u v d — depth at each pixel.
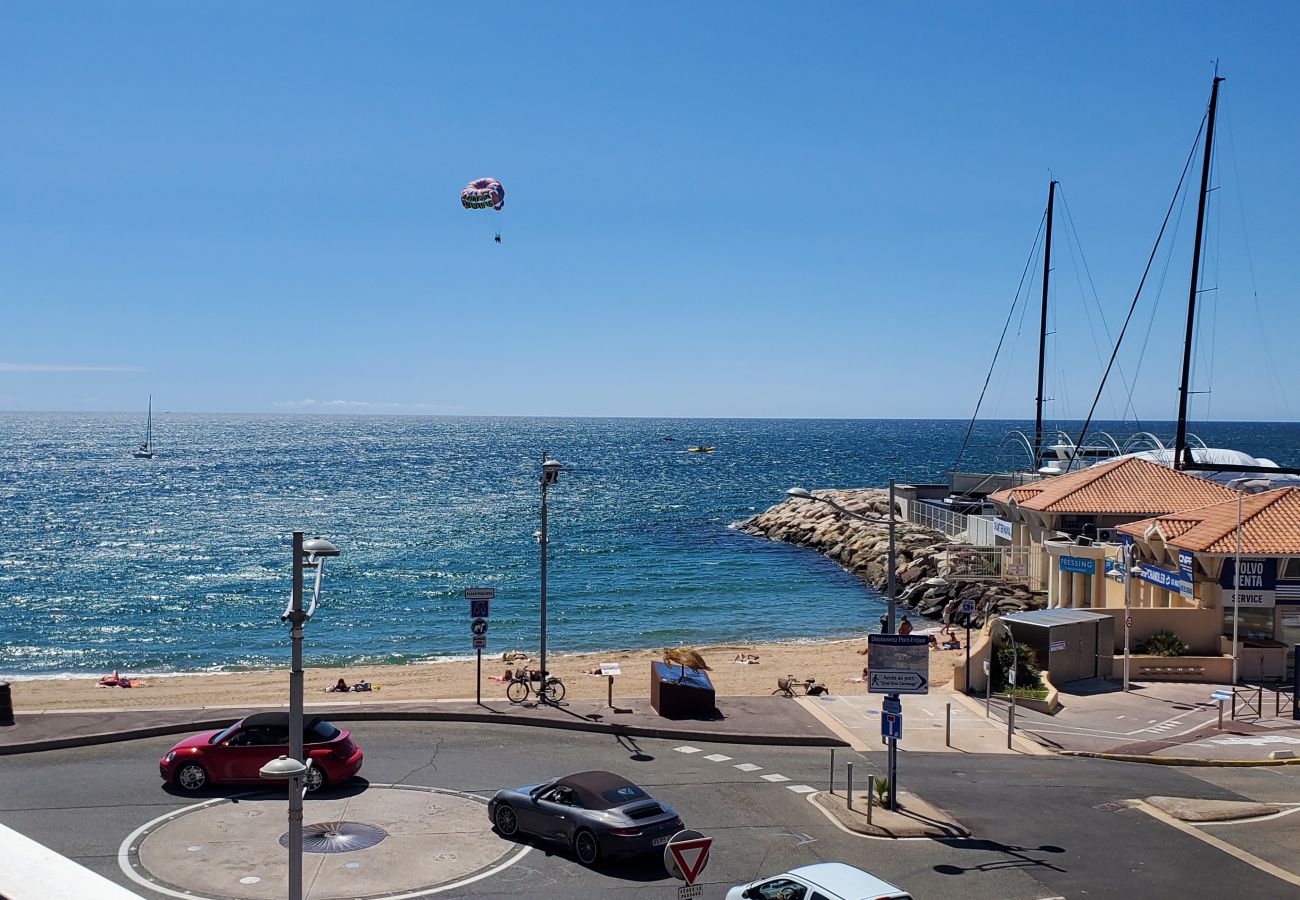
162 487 170.50
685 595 76.31
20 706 39.72
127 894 7.21
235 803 23.14
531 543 102.75
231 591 76.69
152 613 69.00
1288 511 41.22
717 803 23.81
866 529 92.88
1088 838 21.95
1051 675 38.19
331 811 22.75
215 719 29.95
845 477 195.25
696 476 196.38
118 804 22.98
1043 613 40.53
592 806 20.09
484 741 29.14
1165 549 43.84
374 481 185.00
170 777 23.98
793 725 31.12
